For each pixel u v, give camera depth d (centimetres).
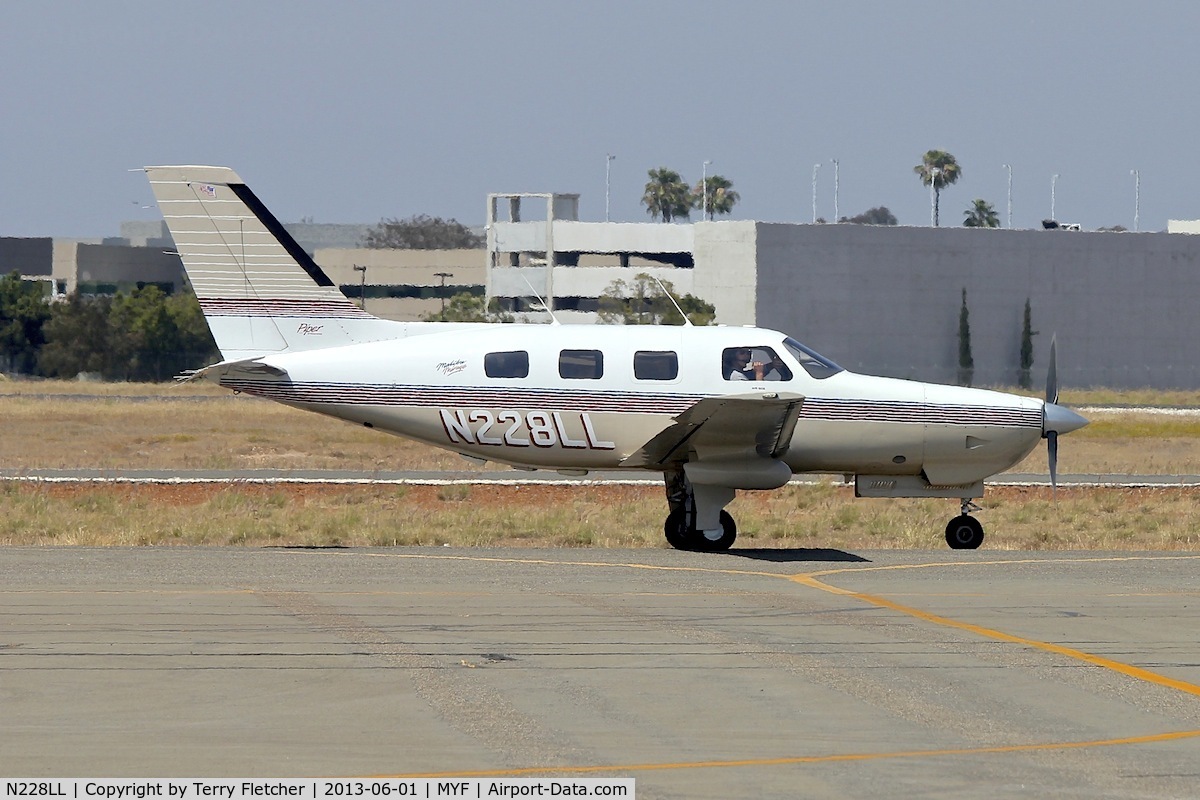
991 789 2983
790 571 6106
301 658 4116
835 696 3769
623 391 7012
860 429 7162
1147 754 3259
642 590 5466
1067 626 4784
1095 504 9856
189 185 7075
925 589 5591
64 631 4456
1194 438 16938
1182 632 4691
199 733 3338
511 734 3366
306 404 7062
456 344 7081
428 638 4428
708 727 3447
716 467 6969
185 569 5866
